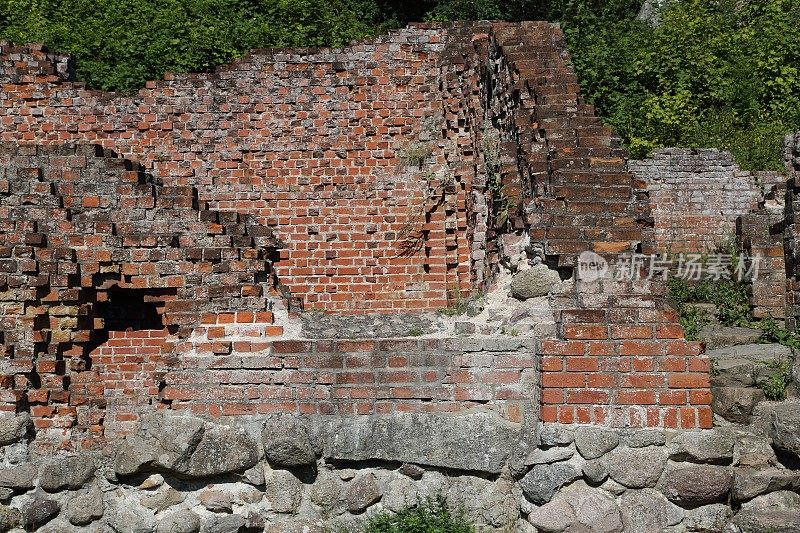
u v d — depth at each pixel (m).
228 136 11.89
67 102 12.10
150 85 12.00
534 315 5.36
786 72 17.61
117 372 7.86
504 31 8.59
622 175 5.54
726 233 14.05
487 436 5.18
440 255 11.22
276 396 5.35
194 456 5.22
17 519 5.29
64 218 6.08
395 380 5.32
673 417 5.00
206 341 5.48
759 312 7.97
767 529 4.69
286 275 11.54
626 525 4.92
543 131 6.02
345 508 5.26
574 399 5.02
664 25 19.72
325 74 11.85
